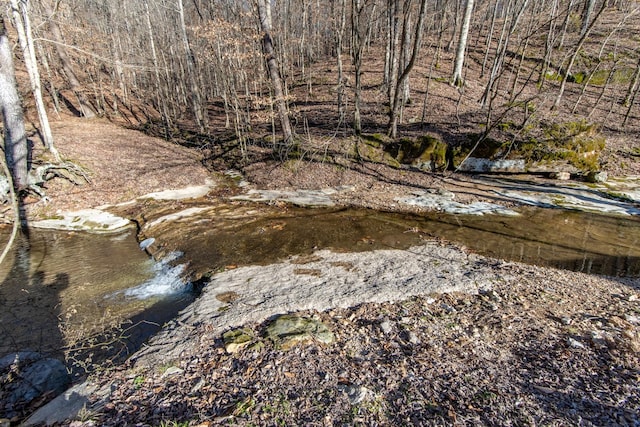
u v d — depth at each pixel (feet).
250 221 31.19
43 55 58.34
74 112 68.59
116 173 40.73
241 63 55.36
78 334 16.39
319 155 45.78
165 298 20.11
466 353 13.30
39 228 30.35
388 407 10.65
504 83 70.33
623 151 48.01
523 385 11.50
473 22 100.58
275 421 10.11
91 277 22.67
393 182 41.96
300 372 12.30
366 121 55.98
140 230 30.09
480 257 23.88
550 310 16.51
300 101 70.38
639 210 34.19
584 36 29.55
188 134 65.72
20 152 32.48
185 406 10.79
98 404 11.02
